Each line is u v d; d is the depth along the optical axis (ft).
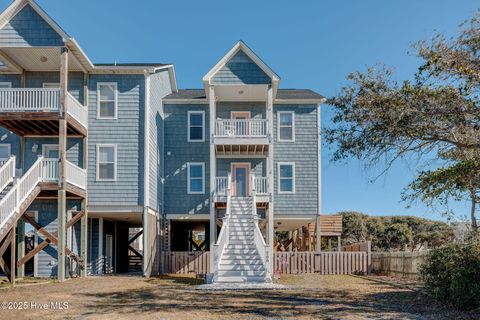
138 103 65.72
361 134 39.04
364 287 49.52
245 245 60.23
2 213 46.47
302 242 89.15
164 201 74.95
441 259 36.99
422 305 36.32
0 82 65.67
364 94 38.37
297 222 79.36
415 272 57.93
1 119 55.47
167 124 76.48
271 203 67.82
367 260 70.38
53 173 56.80
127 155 64.80
